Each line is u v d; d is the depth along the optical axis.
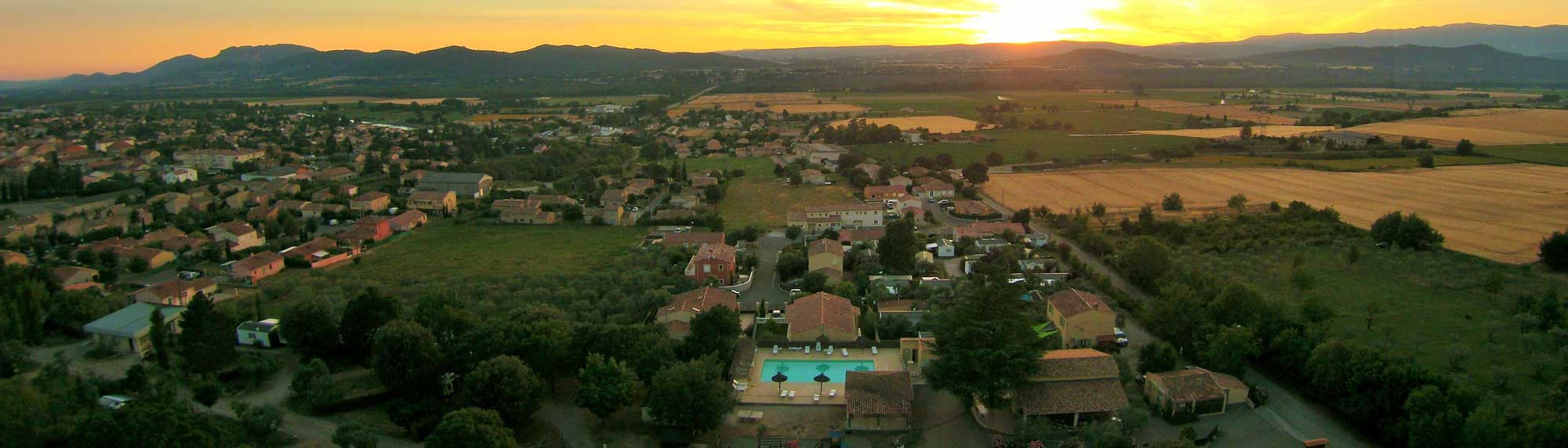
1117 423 87.19
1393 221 170.88
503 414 85.75
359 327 108.25
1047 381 92.25
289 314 110.50
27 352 106.44
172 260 171.62
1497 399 87.69
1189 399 90.12
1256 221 191.12
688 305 122.31
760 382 103.69
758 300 141.50
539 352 97.69
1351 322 120.81
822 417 94.38
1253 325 107.69
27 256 166.12
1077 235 183.50
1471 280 140.62
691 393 86.00
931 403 97.25
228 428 81.94
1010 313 94.50
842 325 116.38
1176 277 138.62
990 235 180.00
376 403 95.19
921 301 132.62
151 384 97.12
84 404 85.62
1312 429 89.06
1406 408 82.62
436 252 179.62
